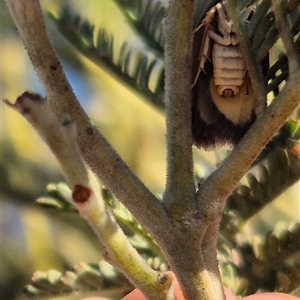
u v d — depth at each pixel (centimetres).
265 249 27
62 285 27
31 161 41
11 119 42
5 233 40
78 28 28
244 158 23
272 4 23
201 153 31
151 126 42
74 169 21
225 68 23
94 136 22
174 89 23
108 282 27
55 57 22
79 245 38
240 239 28
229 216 28
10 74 45
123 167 23
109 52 28
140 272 22
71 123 21
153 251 27
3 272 40
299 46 23
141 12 29
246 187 27
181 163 23
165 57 23
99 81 41
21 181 40
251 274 27
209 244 23
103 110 41
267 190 27
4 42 46
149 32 29
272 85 24
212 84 24
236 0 24
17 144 41
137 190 23
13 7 22
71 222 34
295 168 26
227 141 24
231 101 24
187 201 23
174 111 23
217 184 23
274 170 27
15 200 40
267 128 23
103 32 28
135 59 29
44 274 27
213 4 24
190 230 23
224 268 27
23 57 46
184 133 23
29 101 21
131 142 41
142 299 26
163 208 23
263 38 23
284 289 27
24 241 40
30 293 27
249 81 23
